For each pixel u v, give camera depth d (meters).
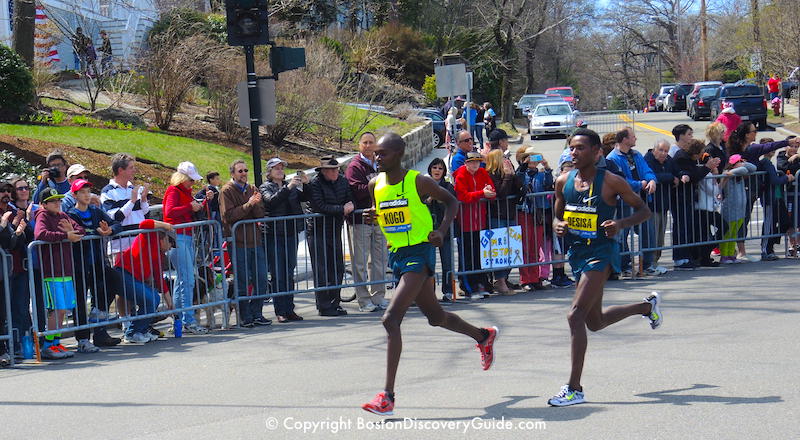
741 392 6.11
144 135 18.72
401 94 36.78
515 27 46.38
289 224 10.14
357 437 5.54
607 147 11.63
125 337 9.43
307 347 8.52
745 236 12.17
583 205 6.14
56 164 10.23
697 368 6.83
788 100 47.19
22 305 8.74
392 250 6.27
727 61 61.97
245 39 12.02
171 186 9.75
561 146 31.81
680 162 11.58
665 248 11.51
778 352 7.22
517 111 56.19
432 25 52.59
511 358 7.54
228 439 5.64
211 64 20.94
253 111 12.24
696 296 9.88
